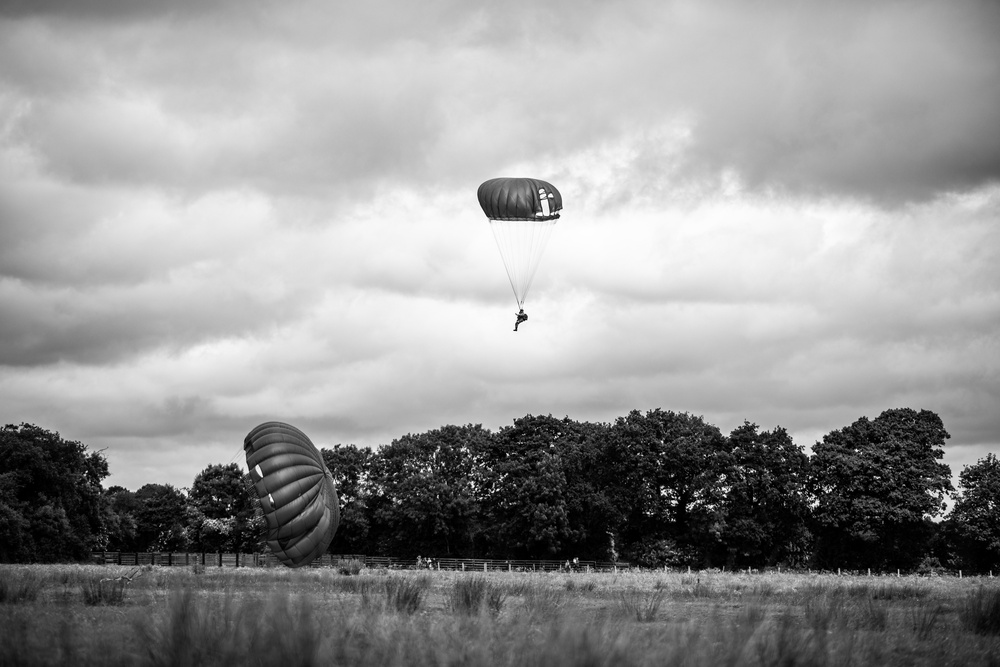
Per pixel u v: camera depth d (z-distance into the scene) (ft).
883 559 349.82
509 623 64.54
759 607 76.74
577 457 382.83
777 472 357.20
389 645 52.65
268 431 187.73
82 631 64.13
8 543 288.51
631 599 107.24
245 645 49.73
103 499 342.64
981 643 68.03
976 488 346.13
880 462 350.64
